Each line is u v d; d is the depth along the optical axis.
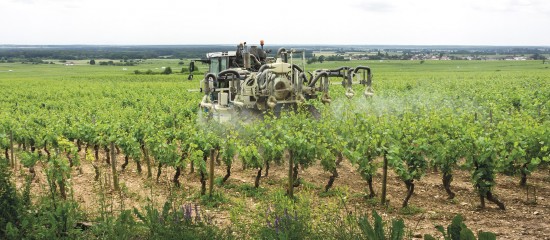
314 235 7.24
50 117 23.48
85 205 11.45
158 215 7.70
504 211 10.44
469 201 11.25
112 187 13.27
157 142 13.66
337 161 14.62
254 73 16.52
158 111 25.31
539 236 8.77
